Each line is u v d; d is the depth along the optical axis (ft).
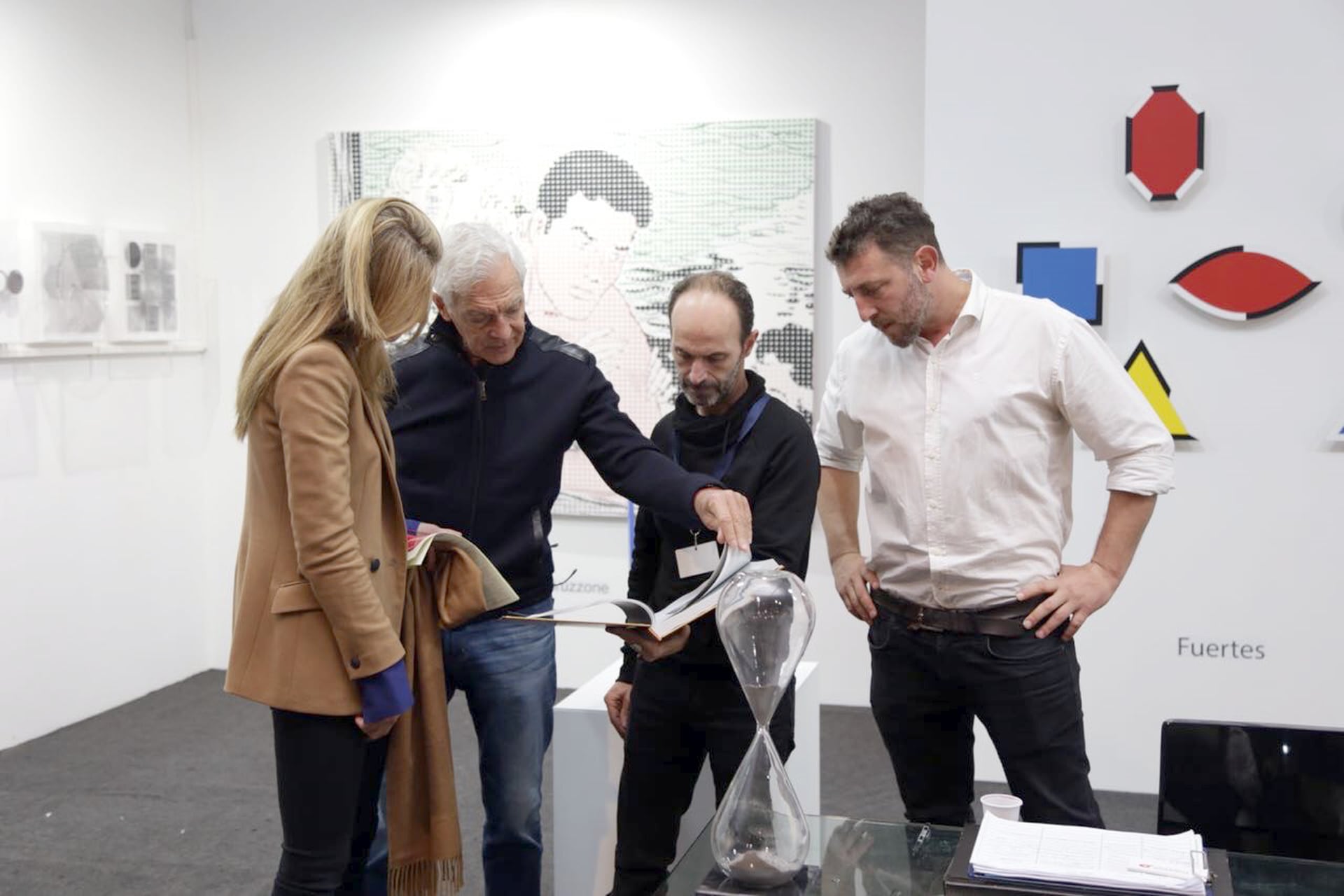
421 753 7.32
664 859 8.09
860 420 8.51
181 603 18.90
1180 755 6.73
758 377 7.90
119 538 17.58
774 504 7.62
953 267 13.66
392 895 7.32
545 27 17.87
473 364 8.20
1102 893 4.90
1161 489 7.90
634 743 8.04
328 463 6.33
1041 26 13.25
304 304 6.51
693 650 7.60
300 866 6.66
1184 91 12.95
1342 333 12.84
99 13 17.10
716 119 17.37
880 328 8.00
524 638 8.40
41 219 16.14
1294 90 12.75
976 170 13.52
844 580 8.83
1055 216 13.38
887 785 14.24
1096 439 8.00
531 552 8.41
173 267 18.39
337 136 18.47
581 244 17.88
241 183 19.02
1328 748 6.53
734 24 17.33
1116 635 13.62
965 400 7.99
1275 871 5.49
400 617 6.97
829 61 17.10
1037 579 8.04
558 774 9.36
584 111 17.83
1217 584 13.34
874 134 17.04
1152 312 13.24
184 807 13.53
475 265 7.64
